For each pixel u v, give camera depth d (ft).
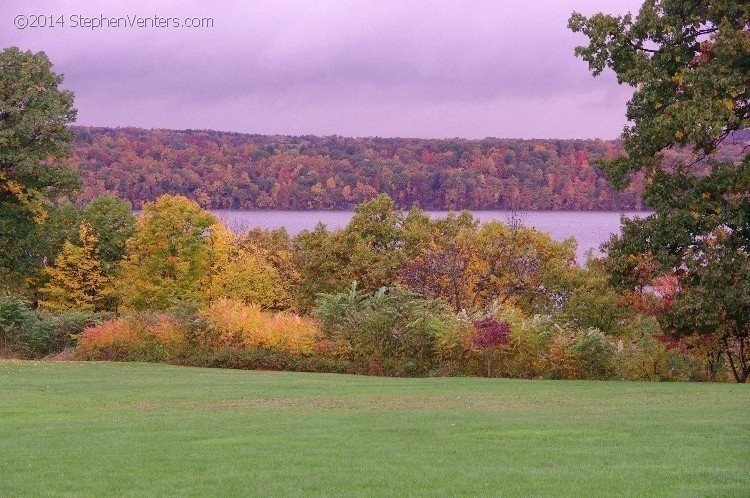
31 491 27.20
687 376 74.84
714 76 69.56
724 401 52.80
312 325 86.33
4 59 132.77
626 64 77.51
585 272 110.63
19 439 37.76
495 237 119.85
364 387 61.82
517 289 117.50
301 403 52.26
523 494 26.23
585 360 73.97
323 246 139.44
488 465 31.14
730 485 27.27
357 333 81.97
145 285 144.46
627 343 81.20
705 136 70.95
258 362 82.79
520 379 71.20
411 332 80.28
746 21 72.79
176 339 87.92
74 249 156.87
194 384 63.82
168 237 145.07
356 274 135.03
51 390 59.57
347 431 39.83
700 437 37.37
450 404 51.80
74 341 97.71
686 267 75.87
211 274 148.66
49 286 158.20
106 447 35.40
